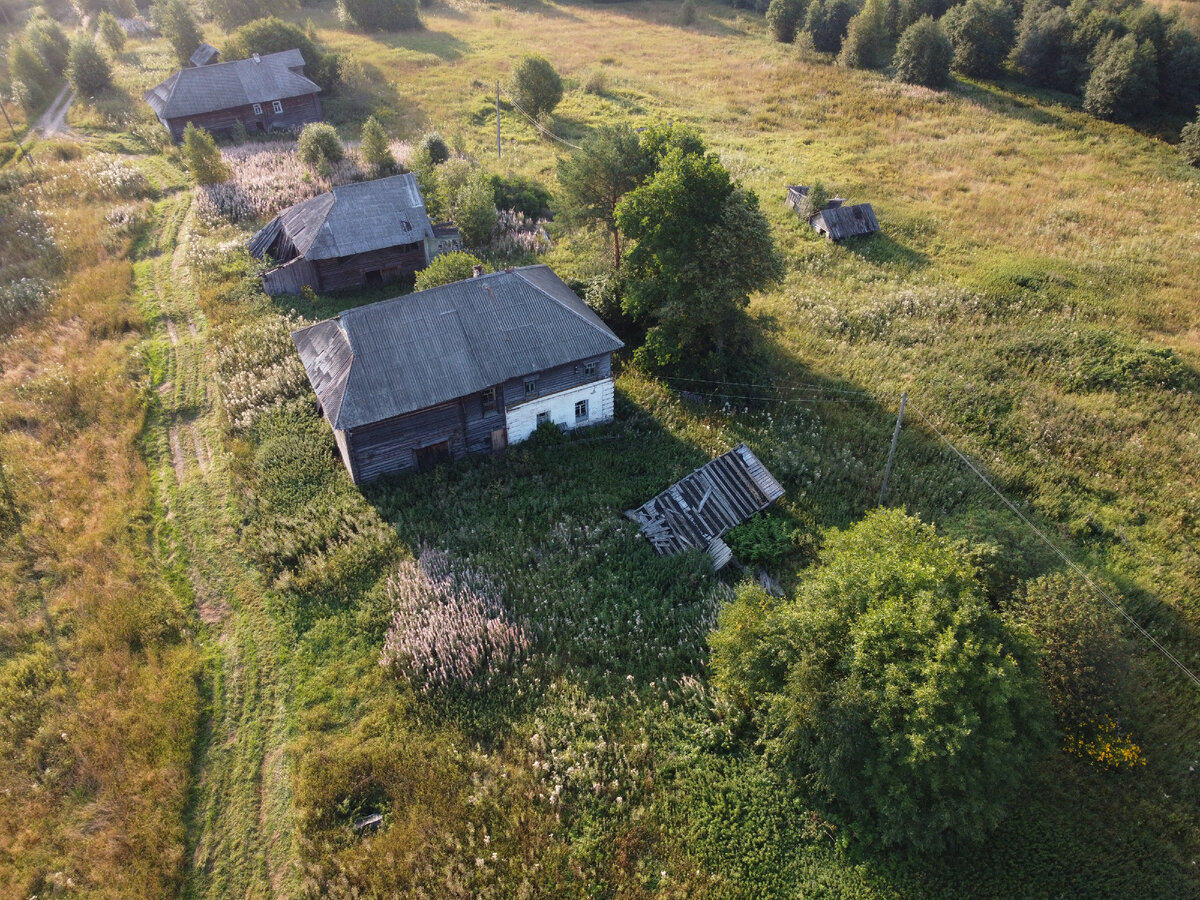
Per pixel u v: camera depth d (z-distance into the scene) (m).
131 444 31.25
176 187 53.91
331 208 41.97
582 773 20.02
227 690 22.67
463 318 29.80
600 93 75.12
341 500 28.42
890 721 17.45
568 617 24.56
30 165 54.44
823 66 82.25
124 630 23.59
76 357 35.84
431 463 30.61
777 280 33.94
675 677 22.77
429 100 71.88
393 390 27.98
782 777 20.30
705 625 24.08
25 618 24.28
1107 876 18.77
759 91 76.19
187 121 61.34
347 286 42.56
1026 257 48.03
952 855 18.94
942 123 68.56
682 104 73.06
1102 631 20.86
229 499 29.09
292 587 25.33
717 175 32.06
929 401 34.91
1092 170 59.62
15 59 70.19
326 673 22.88
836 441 32.62
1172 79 67.94
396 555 26.36
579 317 31.08
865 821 19.05
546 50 88.06
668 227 32.84
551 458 31.12
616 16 104.38
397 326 29.12
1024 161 61.50
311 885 18.05
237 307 39.66
